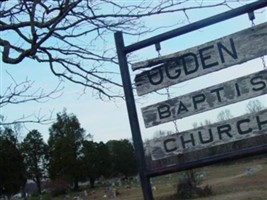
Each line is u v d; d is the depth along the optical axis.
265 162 38.03
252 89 3.35
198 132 3.49
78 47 4.10
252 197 17.52
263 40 3.37
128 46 3.74
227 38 3.47
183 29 3.56
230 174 33.16
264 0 3.33
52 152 59.59
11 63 3.57
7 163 47.50
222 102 3.42
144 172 3.58
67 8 3.53
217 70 3.47
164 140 3.58
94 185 64.19
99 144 65.50
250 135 3.36
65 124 60.25
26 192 61.50
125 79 3.73
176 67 3.59
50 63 4.09
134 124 3.66
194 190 21.88
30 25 3.52
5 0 3.73
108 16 3.81
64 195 54.28
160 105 3.60
